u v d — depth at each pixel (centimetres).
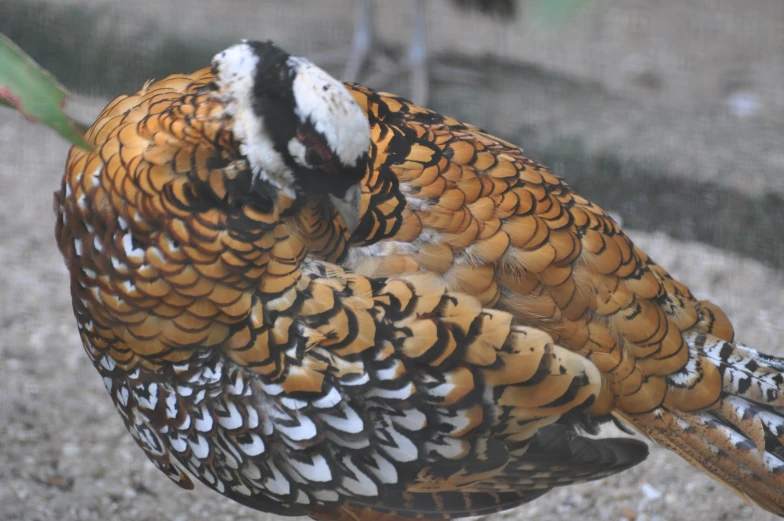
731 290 1073
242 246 478
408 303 500
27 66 340
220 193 477
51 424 799
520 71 1597
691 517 759
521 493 568
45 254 1064
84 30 1592
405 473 531
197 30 1614
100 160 493
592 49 1764
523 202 527
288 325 497
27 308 955
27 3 1622
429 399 503
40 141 1341
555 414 512
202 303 488
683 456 557
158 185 475
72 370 879
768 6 2073
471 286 514
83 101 1547
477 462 525
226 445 540
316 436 518
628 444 554
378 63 1537
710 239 1227
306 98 456
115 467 770
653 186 1253
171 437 555
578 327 524
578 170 1301
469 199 520
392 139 524
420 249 515
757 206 1198
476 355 499
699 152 1295
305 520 760
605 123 1385
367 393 506
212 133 472
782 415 557
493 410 507
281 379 505
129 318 499
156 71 1570
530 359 498
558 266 522
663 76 1680
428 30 1756
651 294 546
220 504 761
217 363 513
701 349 563
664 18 1953
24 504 699
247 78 463
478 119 1393
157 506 741
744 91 1634
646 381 538
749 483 556
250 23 1689
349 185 472
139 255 483
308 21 1738
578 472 547
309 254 512
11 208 1148
